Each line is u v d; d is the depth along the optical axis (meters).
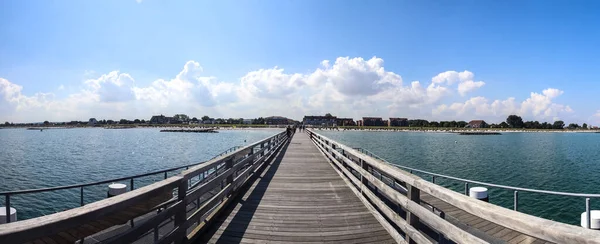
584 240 1.35
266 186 7.04
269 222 4.59
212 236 4.04
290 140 25.66
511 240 4.29
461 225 4.70
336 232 4.21
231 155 5.34
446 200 2.36
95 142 52.72
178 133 94.75
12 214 4.26
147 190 2.54
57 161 26.88
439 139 67.06
